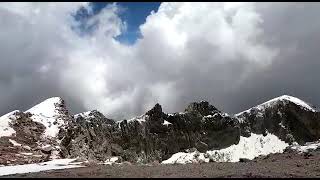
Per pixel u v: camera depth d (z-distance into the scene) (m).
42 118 122.81
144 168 75.31
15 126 112.31
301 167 75.19
